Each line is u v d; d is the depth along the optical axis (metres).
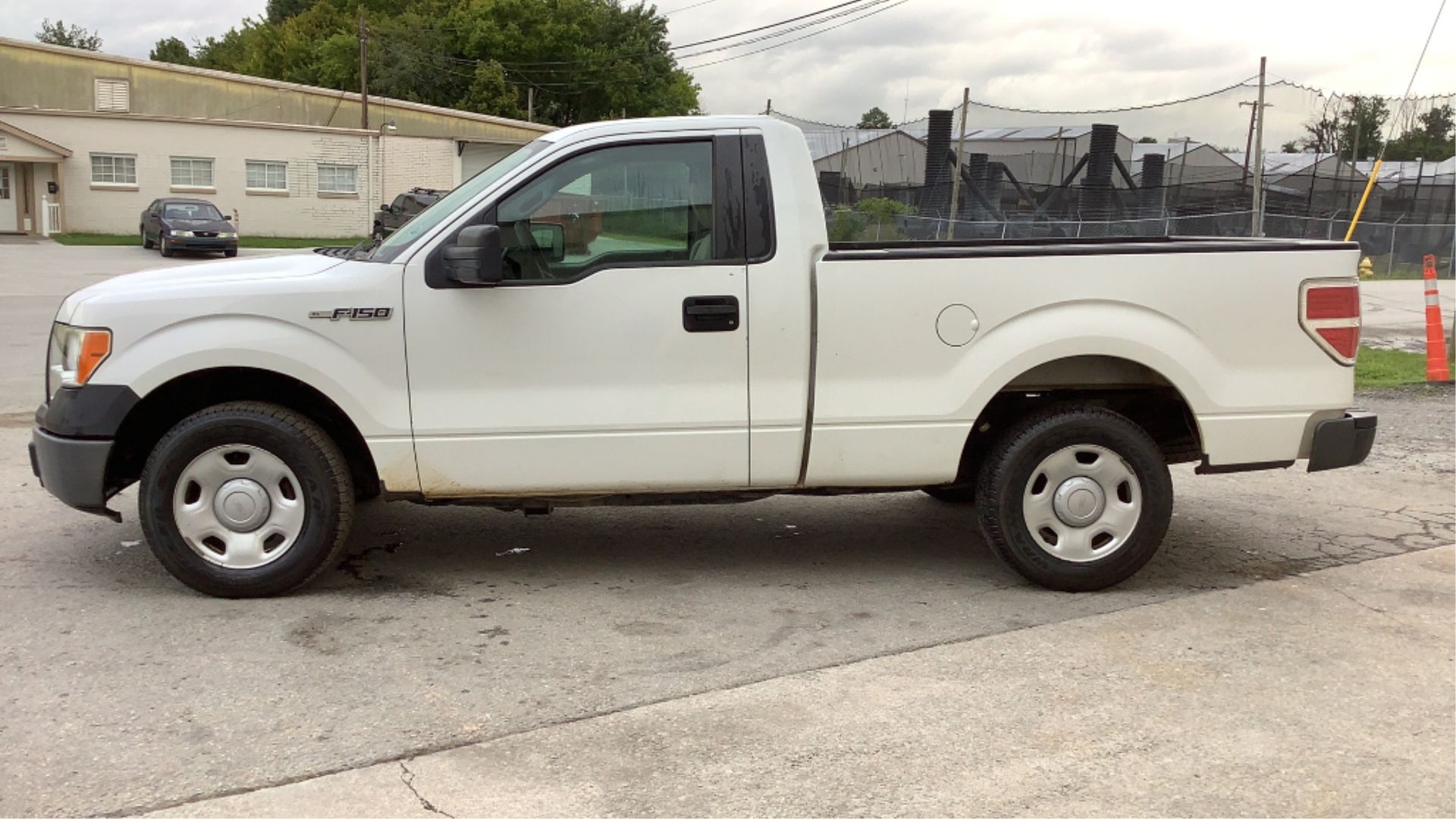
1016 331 4.77
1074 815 3.10
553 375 4.65
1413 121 26.42
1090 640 4.40
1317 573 5.27
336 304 4.56
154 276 4.88
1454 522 6.20
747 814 3.09
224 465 4.66
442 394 4.63
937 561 5.48
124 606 4.65
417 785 3.22
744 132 4.72
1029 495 4.88
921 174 27.22
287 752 3.40
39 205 36.03
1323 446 4.93
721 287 4.66
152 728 3.54
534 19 61.03
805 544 5.76
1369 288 21.83
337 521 4.71
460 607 4.73
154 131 37.62
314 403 4.95
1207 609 4.77
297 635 4.36
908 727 3.62
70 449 4.57
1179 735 3.58
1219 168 29.02
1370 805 3.16
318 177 40.62
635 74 63.31
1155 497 4.86
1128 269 4.78
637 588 5.02
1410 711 3.76
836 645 4.34
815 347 4.72
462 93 60.62
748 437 4.75
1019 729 3.62
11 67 38.28
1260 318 4.85
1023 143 28.84
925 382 4.79
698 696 3.85
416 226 4.83
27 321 14.95
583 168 4.66
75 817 3.02
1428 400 9.92
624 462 4.72
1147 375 4.99
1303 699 3.85
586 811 3.10
